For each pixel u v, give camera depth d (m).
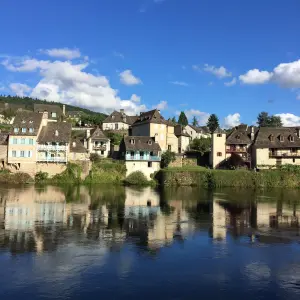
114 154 99.06
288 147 88.31
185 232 33.72
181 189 75.06
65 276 21.91
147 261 24.92
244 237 32.22
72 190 67.88
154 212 44.47
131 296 19.48
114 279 21.62
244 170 82.56
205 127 162.62
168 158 91.00
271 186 80.19
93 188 73.12
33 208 45.16
